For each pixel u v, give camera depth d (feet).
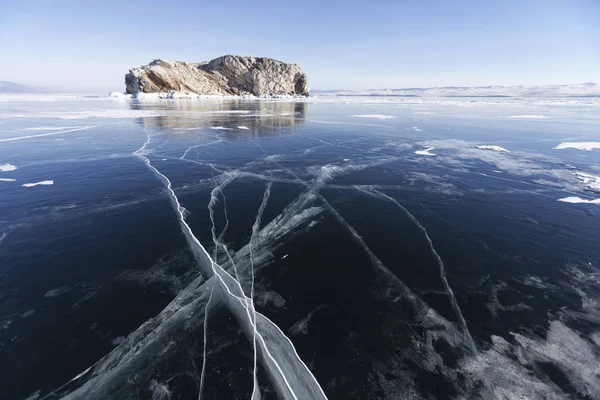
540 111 121.49
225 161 41.24
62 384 11.37
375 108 138.21
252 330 13.43
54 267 18.07
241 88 254.47
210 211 25.73
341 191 30.78
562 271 18.37
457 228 23.48
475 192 30.94
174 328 13.84
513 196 29.96
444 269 18.44
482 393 11.02
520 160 43.01
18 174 34.45
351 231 22.84
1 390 11.10
